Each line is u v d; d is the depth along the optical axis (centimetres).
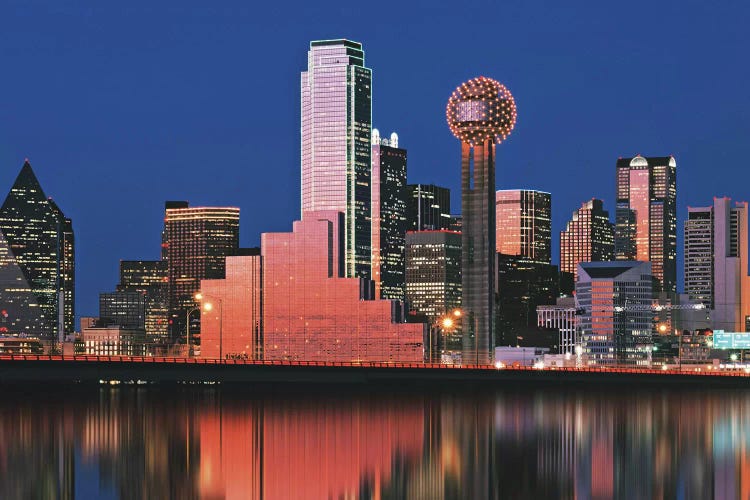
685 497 16475
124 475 18588
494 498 16375
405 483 17662
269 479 18038
